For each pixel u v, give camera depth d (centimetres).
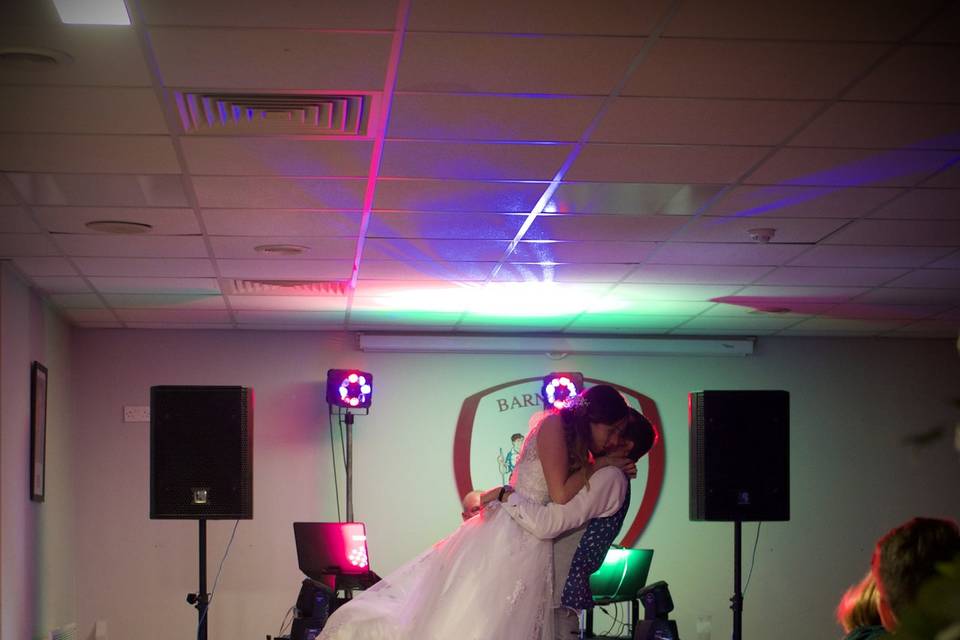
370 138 451
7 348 680
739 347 973
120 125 430
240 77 383
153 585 884
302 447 920
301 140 453
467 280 747
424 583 380
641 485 957
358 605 390
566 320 903
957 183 520
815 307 849
